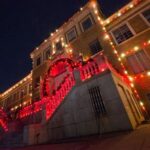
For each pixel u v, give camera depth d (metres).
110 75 8.42
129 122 6.97
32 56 25.34
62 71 17.44
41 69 22.31
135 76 12.97
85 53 16.95
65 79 10.88
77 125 8.62
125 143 4.72
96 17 18.02
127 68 13.63
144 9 14.64
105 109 7.94
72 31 20.08
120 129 7.09
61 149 6.04
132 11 15.38
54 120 9.79
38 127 9.99
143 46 13.41
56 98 10.71
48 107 10.86
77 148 5.57
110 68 9.33
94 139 6.74
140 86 12.45
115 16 16.50
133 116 8.35
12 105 29.45
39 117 12.27
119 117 7.33
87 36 17.83
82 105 8.86
